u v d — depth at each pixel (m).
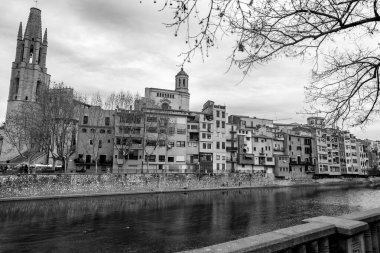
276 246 3.39
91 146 69.19
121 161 68.06
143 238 25.94
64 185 48.75
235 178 78.06
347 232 4.07
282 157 94.75
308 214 38.94
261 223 32.91
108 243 24.27
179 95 89.25
